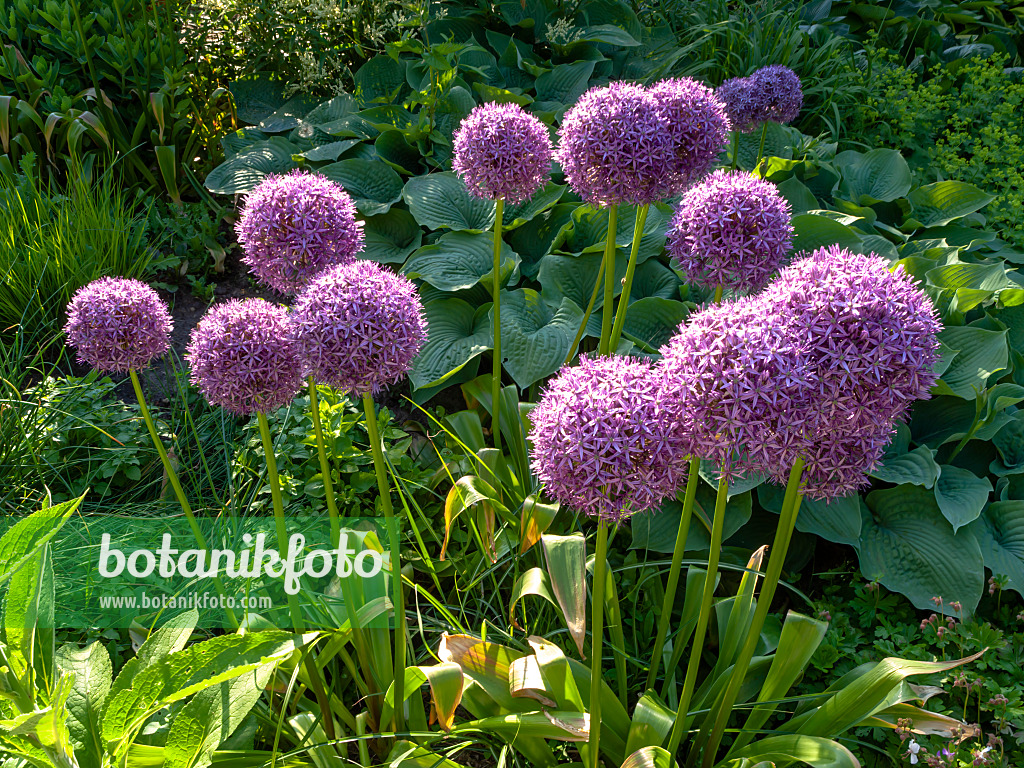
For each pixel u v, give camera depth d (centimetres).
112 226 426
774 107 436
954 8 809
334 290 198
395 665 226
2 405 331
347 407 352
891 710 207
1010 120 628
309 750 213
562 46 571
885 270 160
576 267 409
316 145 506
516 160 276
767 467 163
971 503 307
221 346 199
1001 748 237
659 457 159
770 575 193
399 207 466
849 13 786
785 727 224
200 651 190
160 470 338
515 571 260
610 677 264
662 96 255
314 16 531
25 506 310
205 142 529
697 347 158
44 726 157
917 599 296
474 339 378
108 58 478
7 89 468
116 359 220
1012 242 536
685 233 248
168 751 182
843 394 153
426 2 540
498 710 223
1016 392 338
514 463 324
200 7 522
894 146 620
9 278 386
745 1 714
